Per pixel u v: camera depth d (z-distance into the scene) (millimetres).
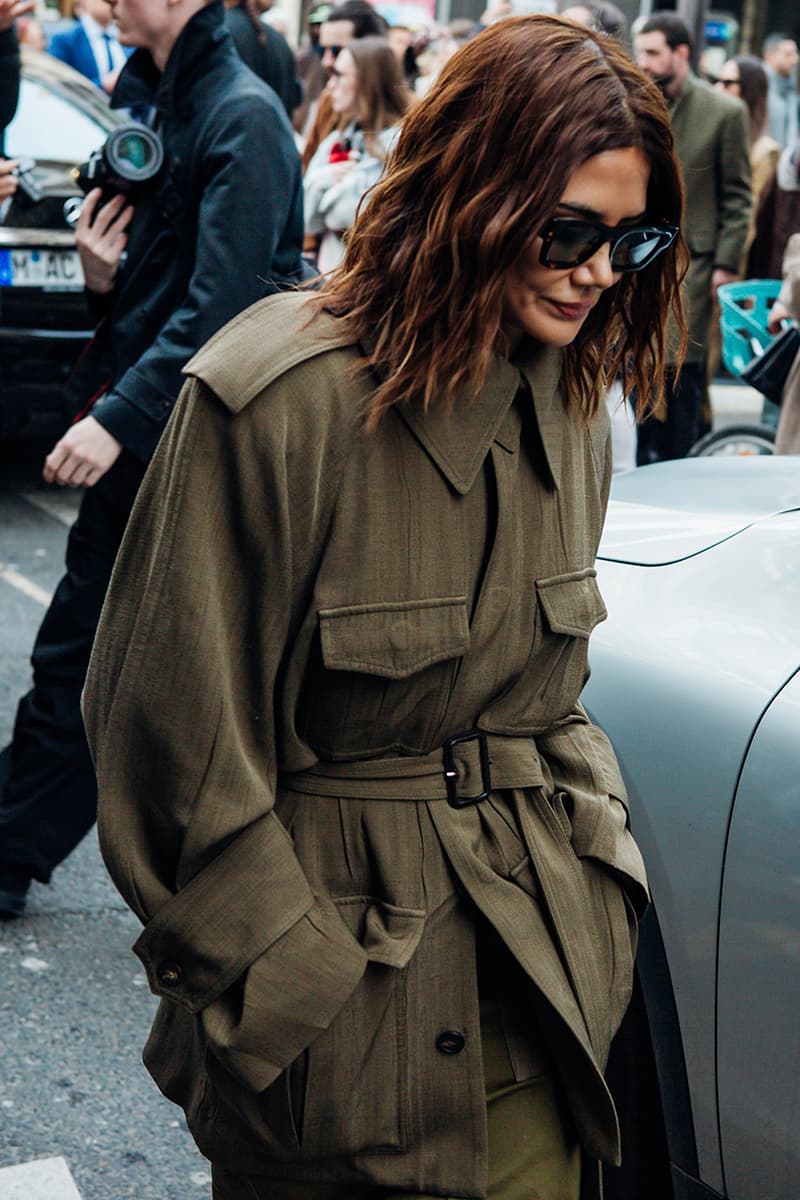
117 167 2713
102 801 1316
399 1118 1336
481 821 1391
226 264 2623
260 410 1269
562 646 1415
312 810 1358
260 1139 1333
